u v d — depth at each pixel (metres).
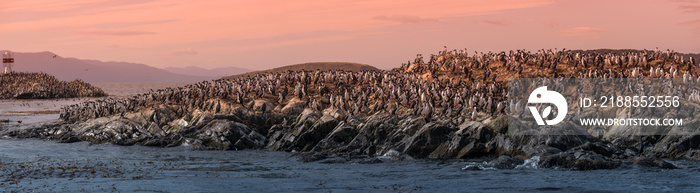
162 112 60.78
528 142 41.09
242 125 51.69
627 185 31.08
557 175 34.03
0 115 95.06
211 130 50.91
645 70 67.19
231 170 37.22
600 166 35.41
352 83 73.44
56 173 34.94
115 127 55.19
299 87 63.03
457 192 29.86
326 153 44.97
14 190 28.94
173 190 29.33
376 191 29.98
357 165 39.41
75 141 54.59
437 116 51.09
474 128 43.16
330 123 50.50
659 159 38.06
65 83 198.00
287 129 52.91
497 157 41.62
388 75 72.44
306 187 30.92
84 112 71.56
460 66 74.00
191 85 73.00
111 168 37.56
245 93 67.81
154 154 45.88
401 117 49.91
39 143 53.97
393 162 40.53
